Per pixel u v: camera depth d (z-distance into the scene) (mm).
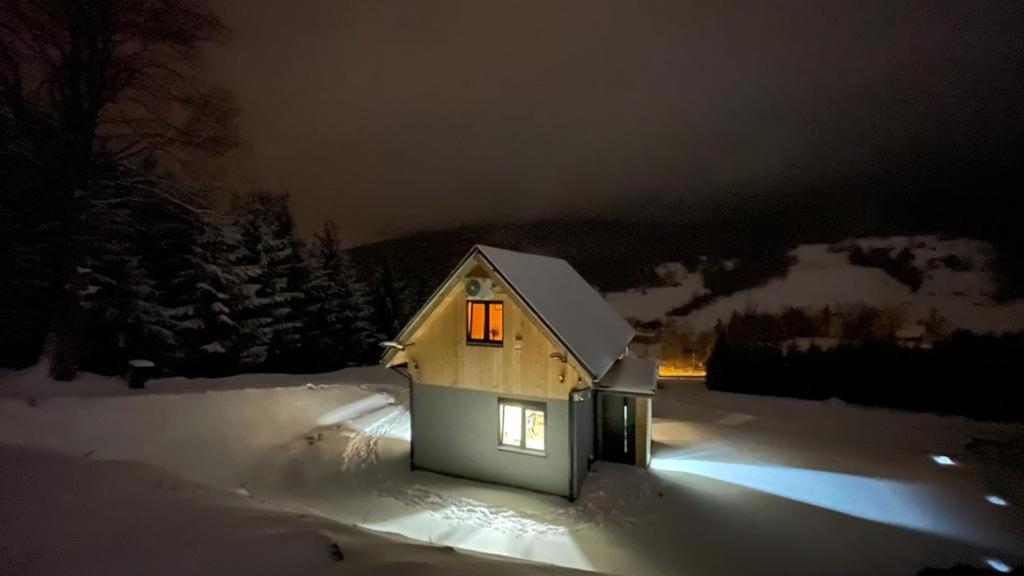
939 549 10688
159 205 17062
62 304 15195
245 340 23344
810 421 22188
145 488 7363
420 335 13523
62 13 13961
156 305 19375
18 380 14109
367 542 6375
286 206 29172
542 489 12219
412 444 13602
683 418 21516
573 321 13539
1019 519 12242
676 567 9312
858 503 12773
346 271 32938
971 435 20391
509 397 12555
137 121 15391
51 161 14320
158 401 14117
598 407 14258
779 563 9703
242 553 5191
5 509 5848
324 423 17359
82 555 4910
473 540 9867
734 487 13148
